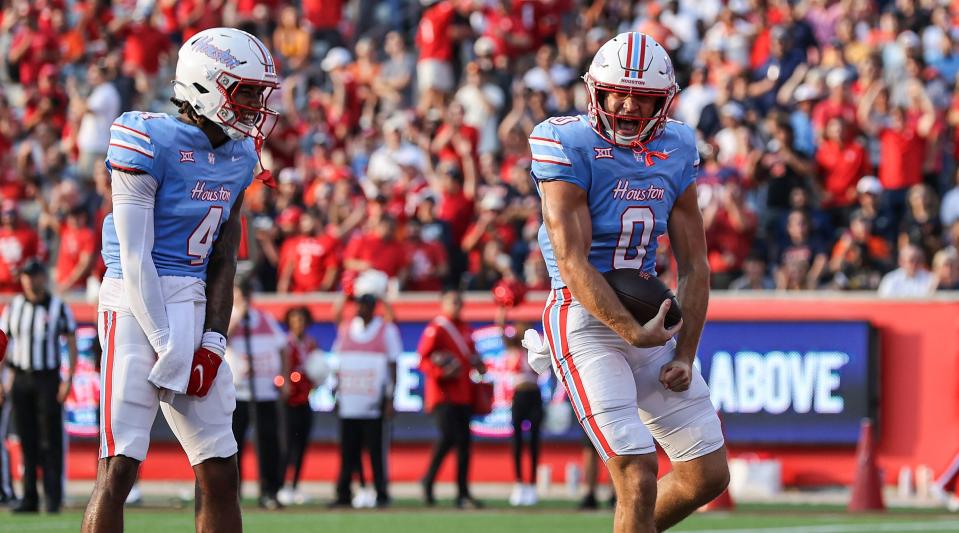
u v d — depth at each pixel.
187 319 17.92
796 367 42.56
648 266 19.28
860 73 52.28
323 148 54.47
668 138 19.08
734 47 55.09
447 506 39.75
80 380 45.62
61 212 50.31
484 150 55.81
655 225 18.94
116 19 67.31
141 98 62.31
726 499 37.75
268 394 39.19
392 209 48.41
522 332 40.22
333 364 44.91
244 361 39.06
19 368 37.34
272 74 18.20
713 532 32.16
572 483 42.88
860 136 48.44
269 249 48.69
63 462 37.88
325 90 61.47
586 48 57.19
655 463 18.34
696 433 19.05
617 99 18.41
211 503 18.33
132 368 17.78
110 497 17.62
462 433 39.34
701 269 19.23
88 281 49.44
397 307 44.75
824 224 47.09
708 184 46.75
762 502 40.16
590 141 18.62
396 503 40.81
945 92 51.81
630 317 18.17
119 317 17.98
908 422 41.97
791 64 53.28
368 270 46.03
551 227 18.55
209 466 18.23
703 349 43.09
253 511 38.25
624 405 18.48
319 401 45.06
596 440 18.58
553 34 60.19
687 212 19.36
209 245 18.36
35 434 37.66
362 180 55.09
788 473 42.44
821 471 42.28
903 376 42.06
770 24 55.66
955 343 41.59
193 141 17.95
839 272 45.41
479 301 44.16
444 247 48.31
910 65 49.72
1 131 59.88
